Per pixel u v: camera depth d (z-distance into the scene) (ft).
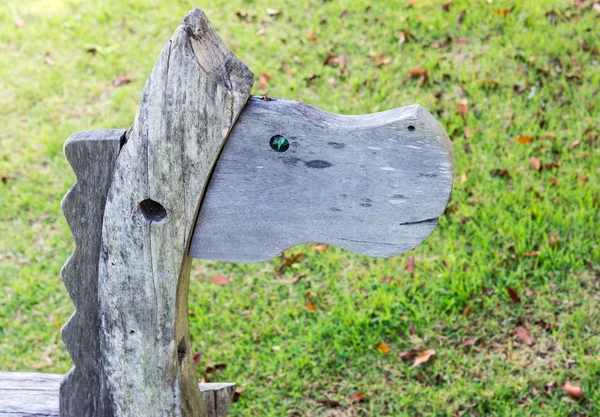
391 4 19.49
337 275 13.75
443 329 12.65
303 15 19.66
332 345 12.69
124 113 17.62
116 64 18.92
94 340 7.33
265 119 6.10
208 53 5.97
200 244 6.75
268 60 18.48
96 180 6.60
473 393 11.75
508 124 15.89
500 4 18.93
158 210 6.72
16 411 8.84
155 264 6.75
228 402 9.07
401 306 12.97
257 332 13.04
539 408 11.48
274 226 6.56
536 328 12.53
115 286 6.92
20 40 20.06
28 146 17.04
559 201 14.32
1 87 18.69
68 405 7.62
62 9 20.99
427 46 18.34
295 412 11.98
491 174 15.05
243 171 6.34
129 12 20.52
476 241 13.73
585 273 13.17
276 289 13.71
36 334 13.50
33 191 16.06
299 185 6.33
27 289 14.15
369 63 18.03
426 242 13.96
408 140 5.97
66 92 18.39
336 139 6.09
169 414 7.47
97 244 6.89
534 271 13.17
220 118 6.04
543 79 16.88
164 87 6.01
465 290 12.99
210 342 12.98
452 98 16.81
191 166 6.26
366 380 12.21
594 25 17.95
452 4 19.17
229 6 20.30
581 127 15.74
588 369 11.76
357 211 6.36
